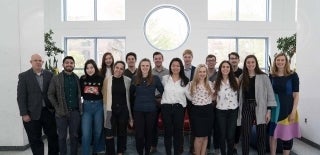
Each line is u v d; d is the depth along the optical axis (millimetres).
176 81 3641
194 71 3811
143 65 3605
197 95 3543
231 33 8273
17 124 4348
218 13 8516
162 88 3705
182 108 3613
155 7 8094
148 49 8227
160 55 4211
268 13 8523
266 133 3645
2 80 4312
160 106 3791
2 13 4250
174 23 8430
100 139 4004
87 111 3693
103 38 8547
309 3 4695
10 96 4320
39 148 3564
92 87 3686
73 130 3633
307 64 4766
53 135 3680
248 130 3496
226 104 3521
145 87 3629
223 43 8602
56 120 3574
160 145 4602
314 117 4570
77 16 8555
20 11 4281
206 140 3646
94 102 3705
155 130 4168
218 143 4047
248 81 3473
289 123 3551
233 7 8516
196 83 3553
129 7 8117
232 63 4191
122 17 8484
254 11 8578
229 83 3547
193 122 3605
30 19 4590
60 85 3520
